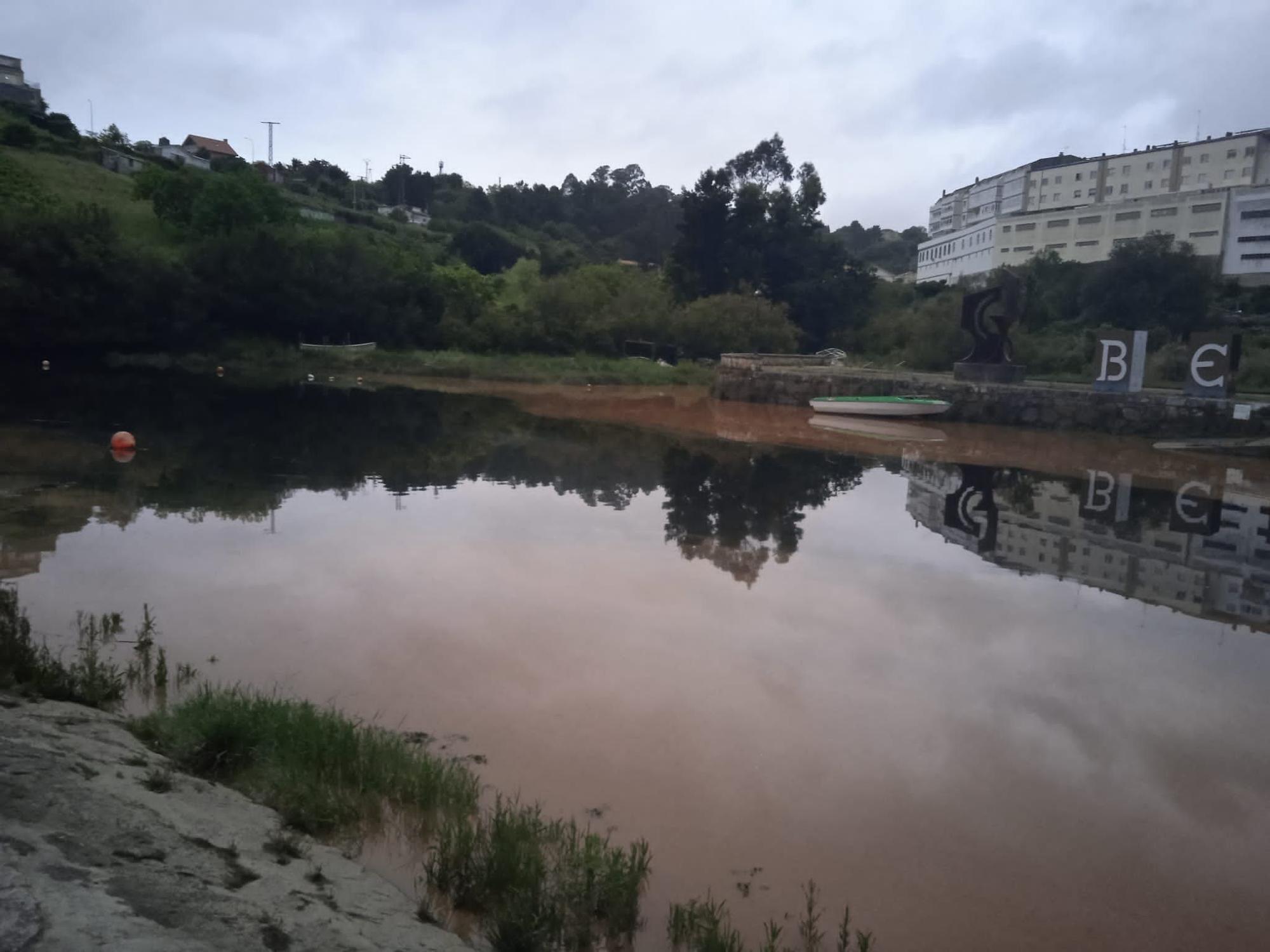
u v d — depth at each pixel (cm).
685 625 998
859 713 807
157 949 375
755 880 565
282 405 2859
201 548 1191
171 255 4619
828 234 9212
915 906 551
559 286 5341
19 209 4100
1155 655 980
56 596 973
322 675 814
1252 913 562
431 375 4325
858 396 3341
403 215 9431
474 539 1305
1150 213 6931
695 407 3378
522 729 739
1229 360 2741
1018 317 3319
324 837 556
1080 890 576
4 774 511
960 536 1470
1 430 2028
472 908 506
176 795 545
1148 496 1856
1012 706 838
